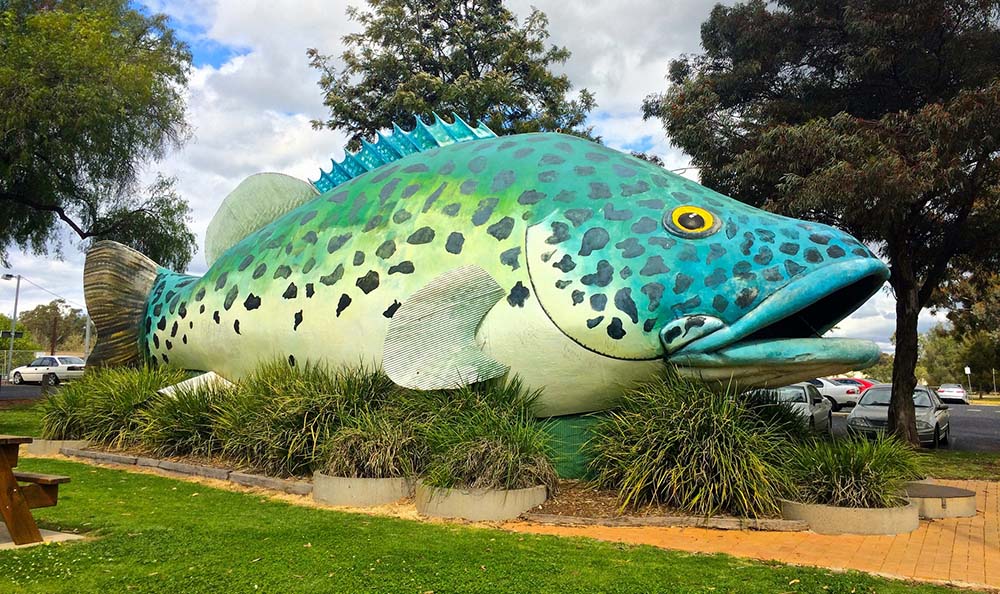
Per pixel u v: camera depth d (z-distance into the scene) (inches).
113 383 410.9
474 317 301.1
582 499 277.0
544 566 193.6
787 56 527.8
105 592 166.7
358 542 216.1
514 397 301.4
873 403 650.2
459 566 192.2
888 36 473.7
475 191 322.0
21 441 207.9
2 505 205.5
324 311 340.5
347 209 360.8
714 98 518.9
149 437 370.3
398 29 820.0
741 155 490.3
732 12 544.7
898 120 446.9
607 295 283.0
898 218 473.7
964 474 416.5
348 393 315.0
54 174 728.3
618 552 211.6
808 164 454.9
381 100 808.9
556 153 327.3
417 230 325.4
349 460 283.7
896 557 219.3
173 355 426.9
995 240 514.6
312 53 822.5
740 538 237.6
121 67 650.8
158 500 278.1
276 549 206.2
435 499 260.5
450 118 762.2
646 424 272.2
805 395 636.7
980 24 472.4
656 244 286.0
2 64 598.9
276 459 312.8
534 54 850.1
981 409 1411.2
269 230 402.6
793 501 257.8
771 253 277.9
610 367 291.1
